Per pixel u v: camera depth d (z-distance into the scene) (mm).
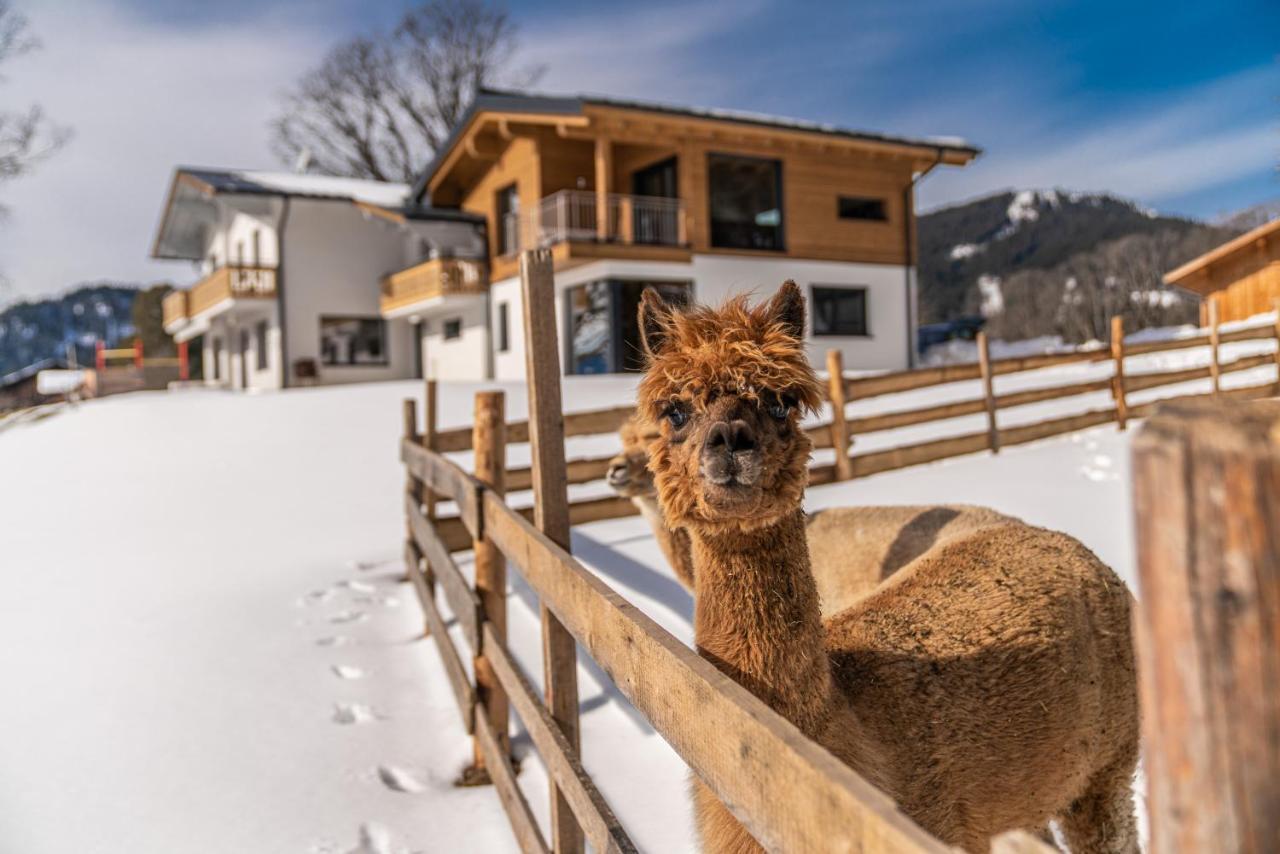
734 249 20719
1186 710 604
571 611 2328
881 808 911
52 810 3447
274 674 4785
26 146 28188
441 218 23344
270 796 3523
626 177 21781
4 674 4949
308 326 26891
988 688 2209
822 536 3881
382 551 7387
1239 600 572
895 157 22812
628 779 3461
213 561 7242
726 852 1804
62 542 8234
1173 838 619
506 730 3777
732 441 1851
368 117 41719
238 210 26109
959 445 8992
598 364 19891
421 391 15953
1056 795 2344
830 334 22234
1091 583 2570
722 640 1961
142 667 4922
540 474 2949
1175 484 591
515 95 19359
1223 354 16531
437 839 3236
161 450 12633
